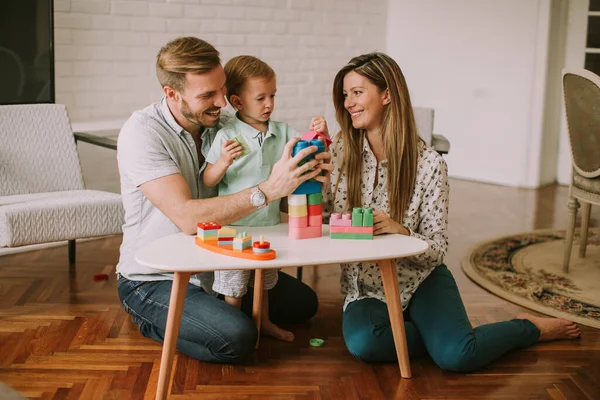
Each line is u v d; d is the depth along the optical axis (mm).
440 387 2285
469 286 3283
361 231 2195
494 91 5410
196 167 2422
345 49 5570
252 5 4938
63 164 3467
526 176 5359
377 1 5754
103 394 2209
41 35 3678
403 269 2447
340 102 2404
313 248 2094
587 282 3340
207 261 1961
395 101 2305
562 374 2404
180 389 2246
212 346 2344
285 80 5219
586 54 5180
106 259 3582
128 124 2346
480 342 2367
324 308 2984
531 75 5203
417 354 2463
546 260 3658
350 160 2418
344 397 2211
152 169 2240
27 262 3514
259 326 2510
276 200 2422
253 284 2688
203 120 2307
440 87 5688
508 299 3100
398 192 2363
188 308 2357
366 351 2375
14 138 3359
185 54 2209
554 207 4793
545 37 5117
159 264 1930
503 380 2348
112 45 4352
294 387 2270
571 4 5172
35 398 2174
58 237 2945
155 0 4488
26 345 2553
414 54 5773
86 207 2996
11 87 3623
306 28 5270
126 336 2648
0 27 3545
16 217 2820
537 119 5246
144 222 2418
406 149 2338
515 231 4203
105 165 4219
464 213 4609
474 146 5586
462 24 5484
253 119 2424
